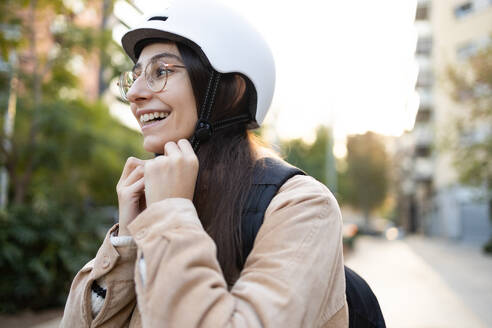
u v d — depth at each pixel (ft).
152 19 3.72
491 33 49.14
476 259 48.39
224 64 3.54
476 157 49.70
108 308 3.22
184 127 3.57
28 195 23.59
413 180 120.98
